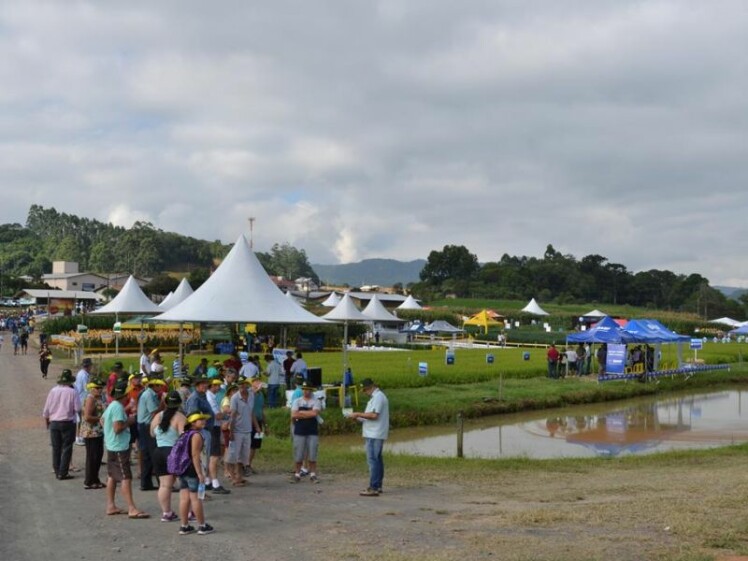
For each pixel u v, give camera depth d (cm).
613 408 3584
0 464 1639
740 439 2711
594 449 2466
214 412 1440
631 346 4928
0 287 13225
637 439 2697
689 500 1306
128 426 1272
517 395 3469
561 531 1066
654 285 17000
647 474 1739
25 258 19950
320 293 13262
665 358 5638
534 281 16150
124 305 5153
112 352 5328
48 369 4159
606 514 1174
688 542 981
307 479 1566
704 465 1917
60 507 1238
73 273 14975
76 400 1501
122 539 1037
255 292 2780
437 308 11331
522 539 1016
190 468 1070
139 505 1265
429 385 3631
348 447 2336
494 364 4741
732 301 15862
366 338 7181
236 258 2886
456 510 1259
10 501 1279
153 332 5678
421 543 1009
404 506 1296
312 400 1562
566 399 3628
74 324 6850
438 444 2503
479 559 911
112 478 1177
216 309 2641
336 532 1082
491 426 2944
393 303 11994
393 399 3084
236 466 1477
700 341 5338
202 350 5441
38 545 1002
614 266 17550
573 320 10531
